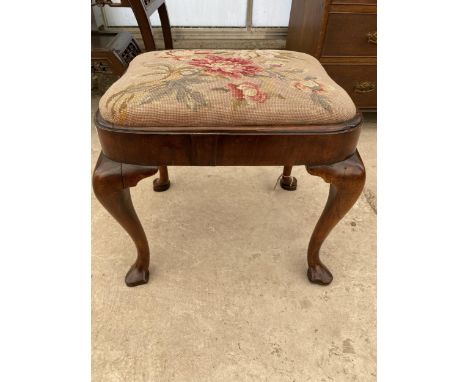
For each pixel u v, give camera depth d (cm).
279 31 163
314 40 123
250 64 69
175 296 79
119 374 65
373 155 131
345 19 116
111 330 72
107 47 112
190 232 96
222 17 158
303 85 61
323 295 80
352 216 103
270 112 55
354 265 88
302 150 58
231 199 109
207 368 67
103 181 60
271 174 121
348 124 58
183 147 57
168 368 66
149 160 58
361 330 73
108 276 83
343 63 125
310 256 80
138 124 55
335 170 61
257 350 70
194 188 113
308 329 73
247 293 80
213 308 77
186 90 56
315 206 107
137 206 105
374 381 65
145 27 102
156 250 90
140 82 60
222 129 55
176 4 152
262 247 92
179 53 76
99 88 163
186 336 71
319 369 67
